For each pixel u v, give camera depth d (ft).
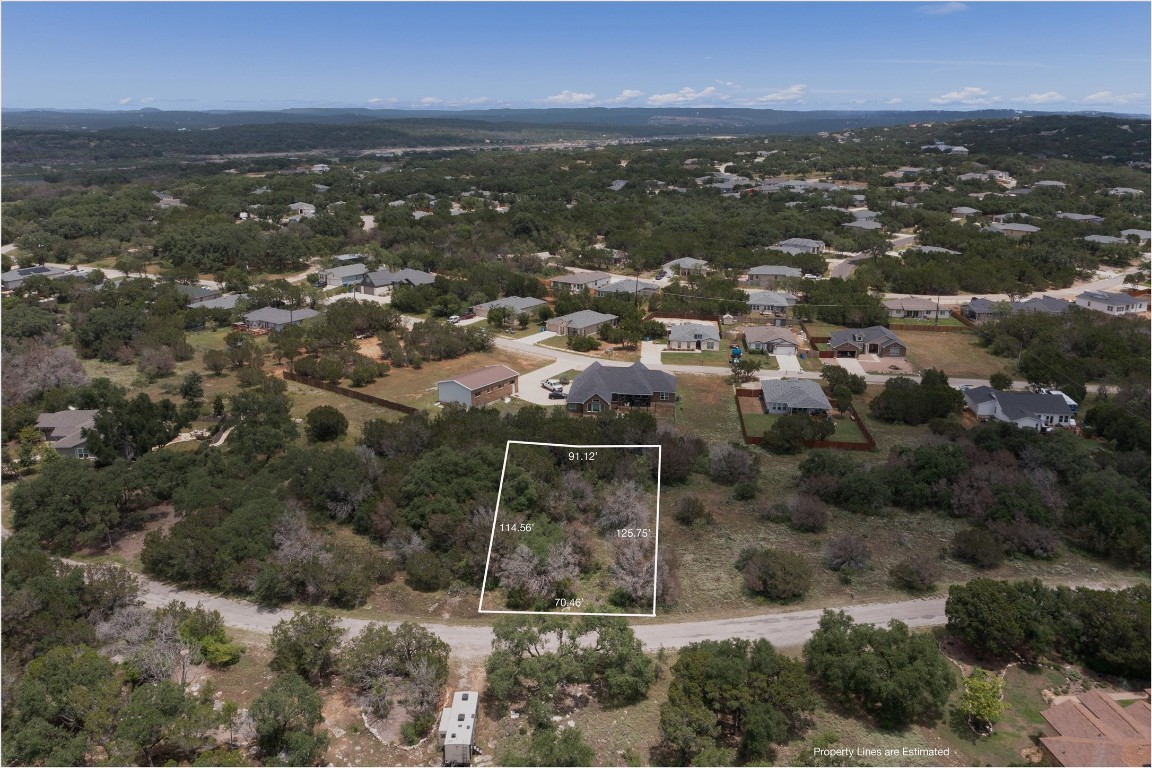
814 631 117.19
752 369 250.37
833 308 318.65
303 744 94.43
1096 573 143.13
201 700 102.17
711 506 168.96
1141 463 175.52
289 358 259.80
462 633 124.06
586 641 119.65
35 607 118.52
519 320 313.32
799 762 94.94
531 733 102.22
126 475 162.61
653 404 226.58
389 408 222.48
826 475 173.68
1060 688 111.55
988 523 156.35
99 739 95.81
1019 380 248.52
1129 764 93.25
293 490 162.81
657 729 102.99
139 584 133.69
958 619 117.70
